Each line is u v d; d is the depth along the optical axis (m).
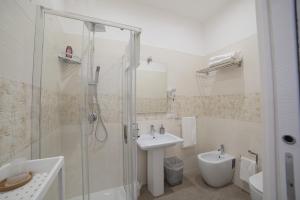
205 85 2.60
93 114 1.67
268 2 0.51
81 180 1.62
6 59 0.73
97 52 1.71
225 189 2.00
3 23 0.71
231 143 2.14
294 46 0.44
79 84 1.65
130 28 1.59
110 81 1.77
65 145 1.60
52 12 1.26
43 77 1.22
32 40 1.05
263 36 0.51
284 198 0.47
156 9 2.28
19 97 0.87
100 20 1.45
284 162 0.47
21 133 0.89
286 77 0.46
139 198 1.85
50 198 1.05
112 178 1.78
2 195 0.51
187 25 2.51
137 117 2.13
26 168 0.66
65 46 1.64
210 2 2.19
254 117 1.84
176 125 2.39
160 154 1.92
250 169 1.77
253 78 1.85
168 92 2.34
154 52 2.24
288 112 0.46
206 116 2.59
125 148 1.79
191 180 2.25
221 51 2.29
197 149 2.55
